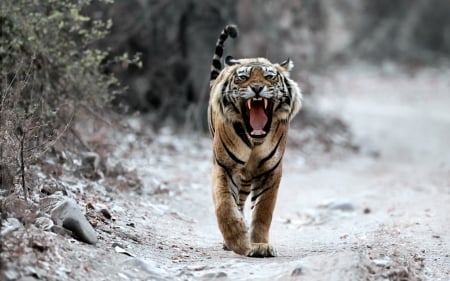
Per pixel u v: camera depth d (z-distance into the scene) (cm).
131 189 2886
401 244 2331
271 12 5484
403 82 11225
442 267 2081
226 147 2066
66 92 2892
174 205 2912
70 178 2616
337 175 4300
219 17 4881
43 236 1734
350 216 3025
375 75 11819
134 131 3316
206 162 4088
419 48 13638
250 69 2045
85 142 2998
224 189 2059
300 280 1731
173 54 4847
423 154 5828
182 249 2133
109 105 3094
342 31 10250
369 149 5772
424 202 3250
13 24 2755
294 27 5794
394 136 6619
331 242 2420
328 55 7988
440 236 2483
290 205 3300
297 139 5366
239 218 2034
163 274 1767
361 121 7300
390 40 13512
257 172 2114
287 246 2333
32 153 2245
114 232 2117
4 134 2058
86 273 1666
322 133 5806
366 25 13588
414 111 8350
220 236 2511
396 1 13925
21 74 2714
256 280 1755
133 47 4700
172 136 4644
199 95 4912
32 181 2183
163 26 4809
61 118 2817
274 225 2830
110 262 1762
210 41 4881
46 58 2802
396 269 1836
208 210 2997
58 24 2844
